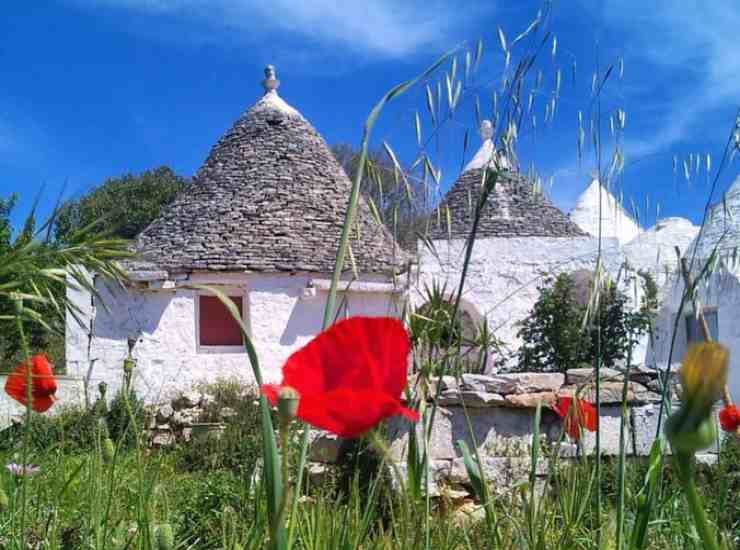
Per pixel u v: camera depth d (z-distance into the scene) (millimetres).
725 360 616
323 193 14984
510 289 14547
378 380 887
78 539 1918
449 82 1849
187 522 2740
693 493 633
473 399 4863
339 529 1772
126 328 12438
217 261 13109
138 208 28500
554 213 15828
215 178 14930
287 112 16078
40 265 1897
